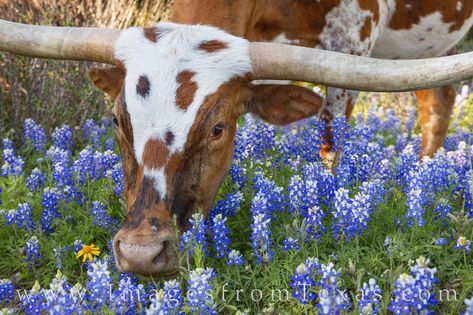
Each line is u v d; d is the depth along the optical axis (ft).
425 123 26.30
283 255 14.58
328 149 20.88
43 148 22.76
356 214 14.03
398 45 23.54
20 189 18.29
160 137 13.79
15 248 16.42
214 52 14.75
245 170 17.75
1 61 25.94
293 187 15.10
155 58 14.53
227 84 14.75
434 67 14.12
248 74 15.05
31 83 26.12
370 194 15.20
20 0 27.17
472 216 16.05
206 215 14.89
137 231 12.99
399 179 17.88
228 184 17.47
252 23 18.90
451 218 15.07
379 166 17.90
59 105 25.63
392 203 16.03
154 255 12.73
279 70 15.07
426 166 16.43
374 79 14.61
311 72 15.01
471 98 31.07
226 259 14.29
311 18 20.01
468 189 16.72
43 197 16.69
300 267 12.04
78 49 15.88
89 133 24.94
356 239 14.12
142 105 13.96
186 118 13.94
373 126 27.86
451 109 25.96
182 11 17.51
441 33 23.67
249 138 18.88
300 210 15.34
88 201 17.35
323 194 16.07
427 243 14.33
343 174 16.37
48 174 20.34
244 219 16.63
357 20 20.48
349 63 14.78
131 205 13.57
